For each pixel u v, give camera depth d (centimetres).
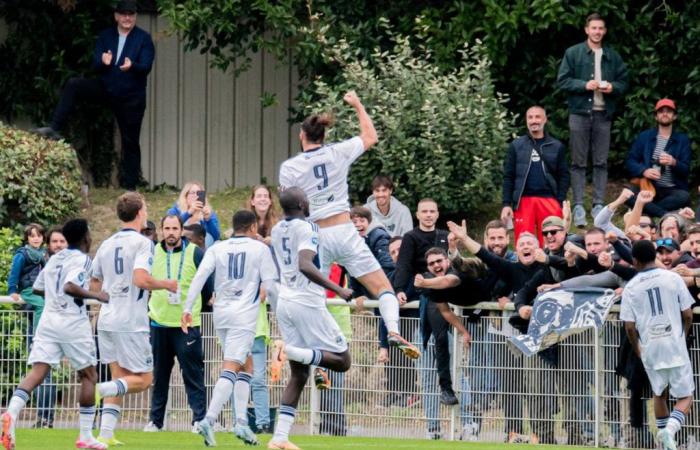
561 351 4484
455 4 6631
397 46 6419
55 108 7094
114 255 3950
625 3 6581
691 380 4062
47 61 7138
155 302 4619
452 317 4541
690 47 6606
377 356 4694
